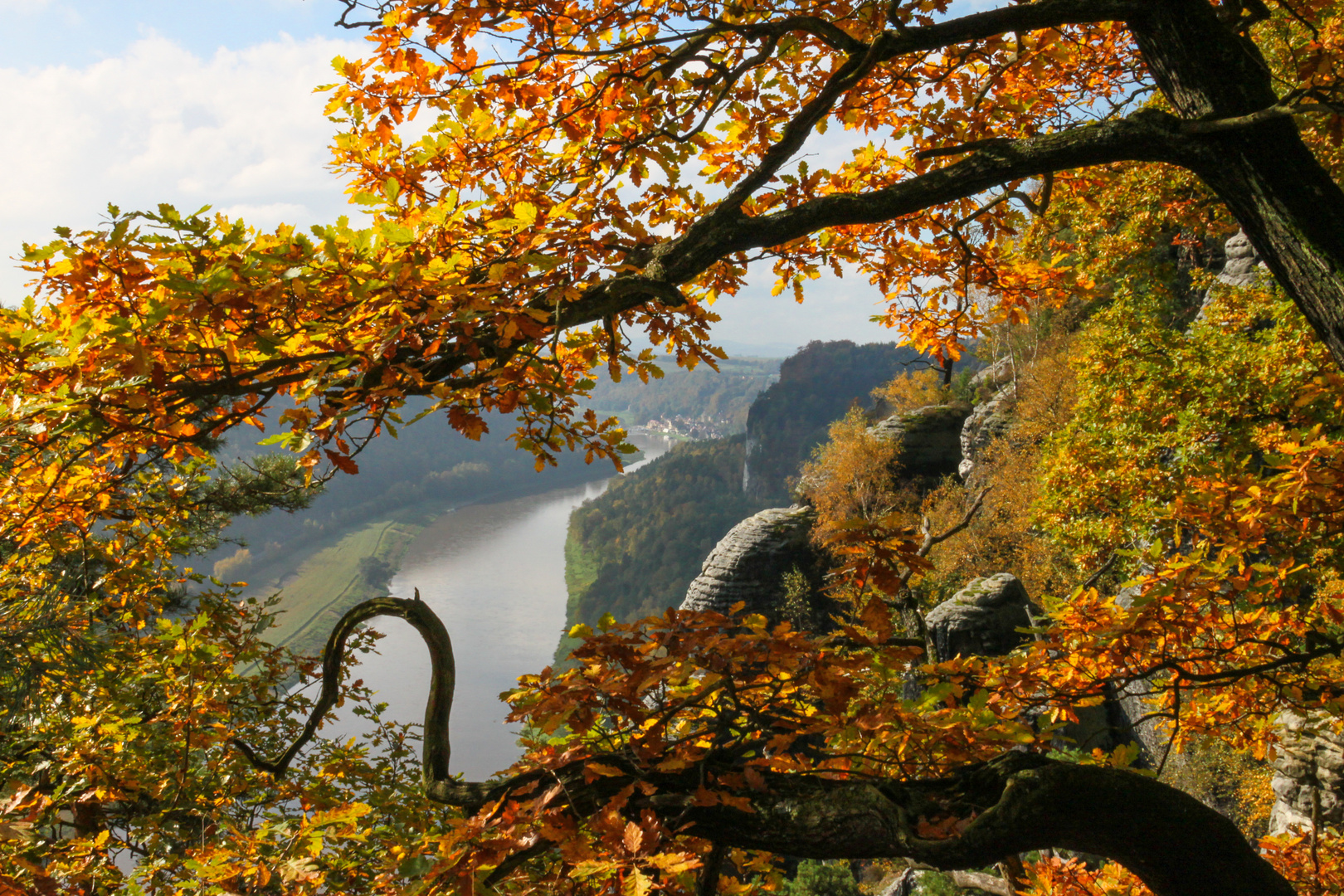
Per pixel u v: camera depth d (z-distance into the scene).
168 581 6.55
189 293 1.93
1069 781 2.02
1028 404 34.00
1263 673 3.78
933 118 4.00
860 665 2.23
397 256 2.23
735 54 3.81
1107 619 3.42
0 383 2.18
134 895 3.27
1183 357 13.45
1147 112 2.87
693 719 2.62
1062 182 4.92
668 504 137.38
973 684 3.08
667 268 3.05
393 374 2.30
